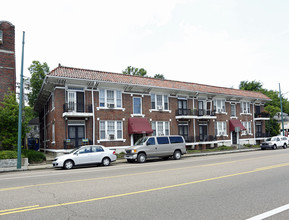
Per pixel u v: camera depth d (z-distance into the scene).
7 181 11.11
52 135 24.22
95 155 17.66
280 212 5.65
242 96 35.78
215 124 33.22
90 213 5.75
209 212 5.70
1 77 22.23
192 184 8.94
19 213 5.87
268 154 22.33
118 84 24.58
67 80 22.06
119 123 25.05
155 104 27.80
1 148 20.58
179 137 21.75
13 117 19.00
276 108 45.84
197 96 31.25
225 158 20.02
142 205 6.33
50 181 10.58
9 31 23.06
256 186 8.48
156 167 14.85
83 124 22.92
